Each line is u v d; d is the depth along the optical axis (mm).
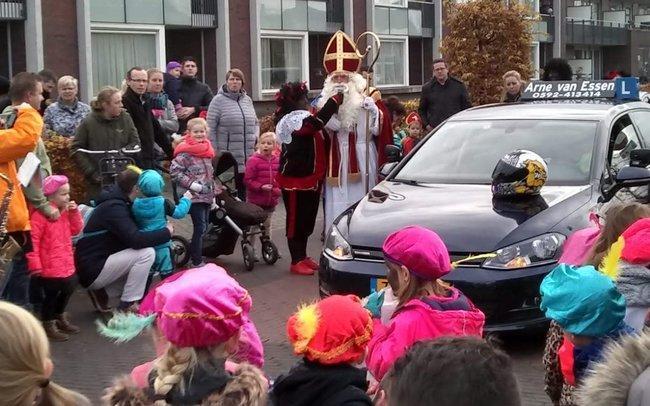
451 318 4004
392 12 28109
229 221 9781
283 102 11547
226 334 2832
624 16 46062
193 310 2781
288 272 9891
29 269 7062
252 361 3463
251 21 22188
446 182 7789
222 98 12156
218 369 2814
